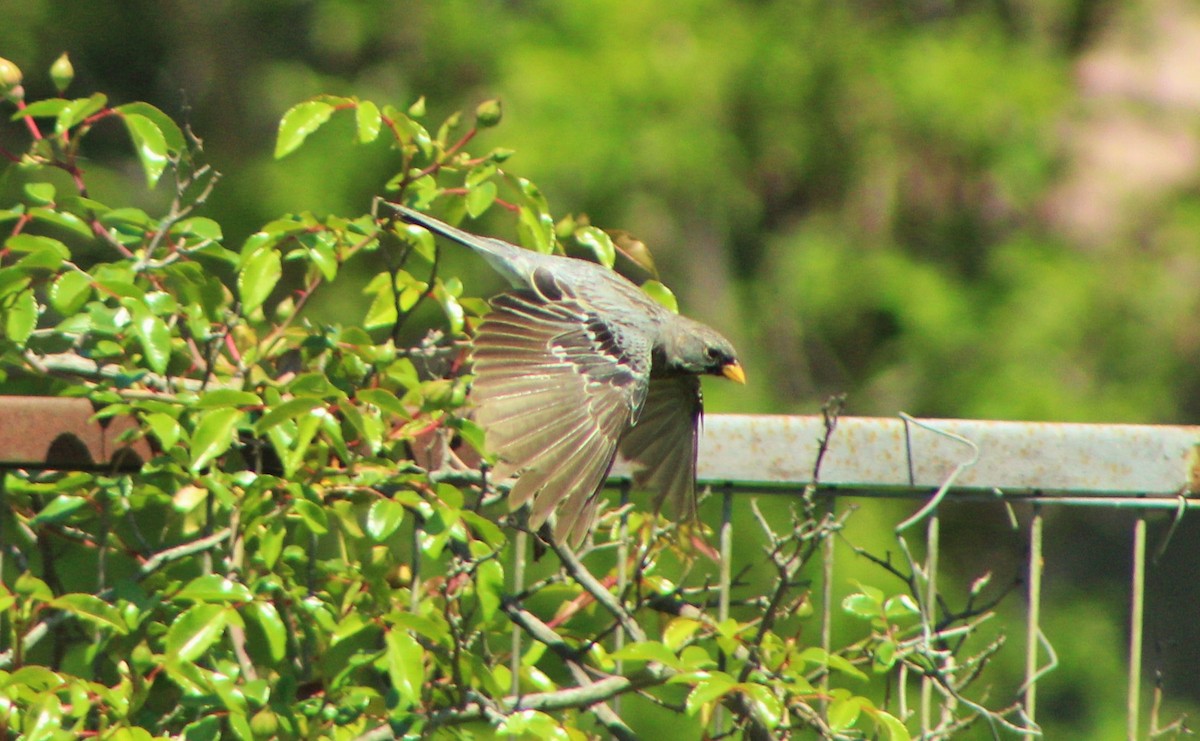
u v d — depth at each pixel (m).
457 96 21.81
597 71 20.45
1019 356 21.30
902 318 21.38
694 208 21.88
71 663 7.29
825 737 6.34
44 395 7.01
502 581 6.03
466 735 6.66
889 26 22.12
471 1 21.73
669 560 10.98
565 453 6.24
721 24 21.05
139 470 6.20
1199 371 23.41
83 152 22.50
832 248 21.61
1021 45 22.86
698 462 6.82
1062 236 22.92
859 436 6.80
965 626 7.02
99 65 23.38
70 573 7.48
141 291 5.80
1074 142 22.86
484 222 20.14
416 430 6.25
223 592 5.75
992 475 6.82
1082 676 21.36
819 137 21.67
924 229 22.52
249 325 6.75
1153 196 23.12
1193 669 23.62
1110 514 25.42
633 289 7.43
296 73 22.72
